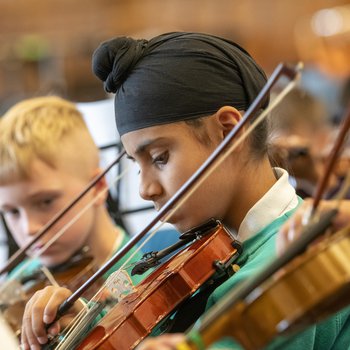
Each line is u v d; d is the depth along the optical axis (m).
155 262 4.87
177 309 4.55
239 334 3.17
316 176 7.42
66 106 6.61
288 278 3.15
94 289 5.72
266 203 4.61
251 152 4.62
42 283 6.11
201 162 4.52
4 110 8.72
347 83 10.71
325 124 9.02
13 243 7.07
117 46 4.65
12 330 5.91
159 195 4.59
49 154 6.26
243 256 4.57
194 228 4.63
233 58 4.69
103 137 7.25
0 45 16.02
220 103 4.58
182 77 4.54
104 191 5.78
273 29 16.89
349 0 16.23
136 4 17.45
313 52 12.97
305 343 4.16
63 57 15.70
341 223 3.42
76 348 4.43
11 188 6.25
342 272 3.14
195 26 17.25
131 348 4.36
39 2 17.59
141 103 4.54
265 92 4.11
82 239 6.23
